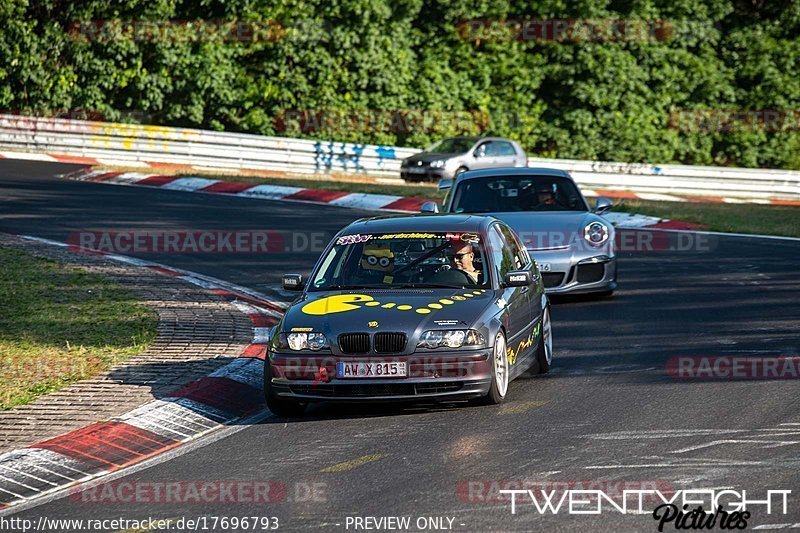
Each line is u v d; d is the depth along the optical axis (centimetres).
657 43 13375
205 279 5203
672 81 13575
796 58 13938
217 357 3466
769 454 2331
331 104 12231
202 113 11956
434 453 2423
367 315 2820
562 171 5159
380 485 2197
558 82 13275
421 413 2839
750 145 13762
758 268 5672
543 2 13000
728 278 5325
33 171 9644
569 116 13075
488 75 12912
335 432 2670
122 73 11569
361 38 12306
